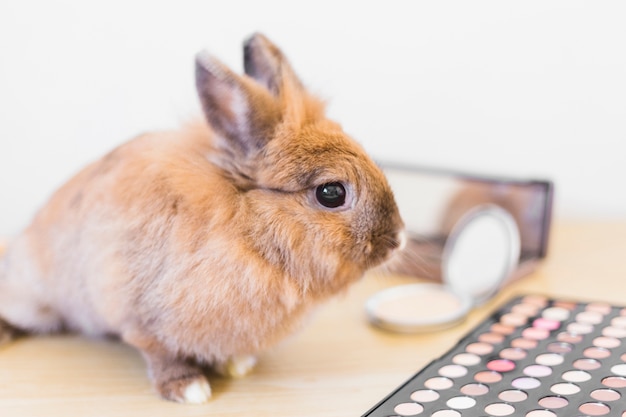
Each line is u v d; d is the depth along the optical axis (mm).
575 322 619
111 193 548
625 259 781
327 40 877
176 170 532
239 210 524
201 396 543
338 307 696
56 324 638
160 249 527
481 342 593
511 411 506
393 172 809
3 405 545
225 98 519
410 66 882
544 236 769
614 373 542
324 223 526
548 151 897
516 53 873
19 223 917
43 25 872
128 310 544
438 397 524
